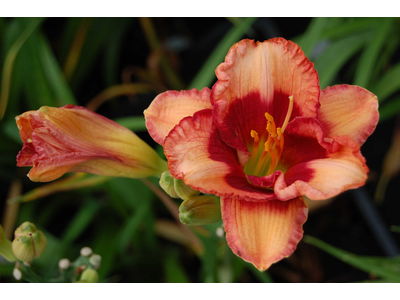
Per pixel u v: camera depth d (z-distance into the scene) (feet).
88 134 1.21
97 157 1.21
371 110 1.19
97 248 1.58
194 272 1.73
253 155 1.20
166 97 1.20
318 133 1.13
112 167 1.24
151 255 1.65
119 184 1.59
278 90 1.20
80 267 1.28
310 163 1.15
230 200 1.11
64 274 1.28
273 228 1.09
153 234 1.62
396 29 1.72
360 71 1.51
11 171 1.74
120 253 1.59
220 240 1.43
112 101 2.14
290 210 1.10
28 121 1.17
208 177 1.09
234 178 1.13
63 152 1.18
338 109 1.20
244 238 1.08
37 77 1.64
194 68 2.15
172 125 1.19
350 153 1.11
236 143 1.16
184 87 2.15
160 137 1.18
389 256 1.63
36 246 1.22
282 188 1.09
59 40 2.17
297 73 1.18
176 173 1.09
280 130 1.17
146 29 2.06
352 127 1.19
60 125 1.18
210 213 1.19
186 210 1.18
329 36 1.62
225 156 1.15
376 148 1.99
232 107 1.18
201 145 1.13
